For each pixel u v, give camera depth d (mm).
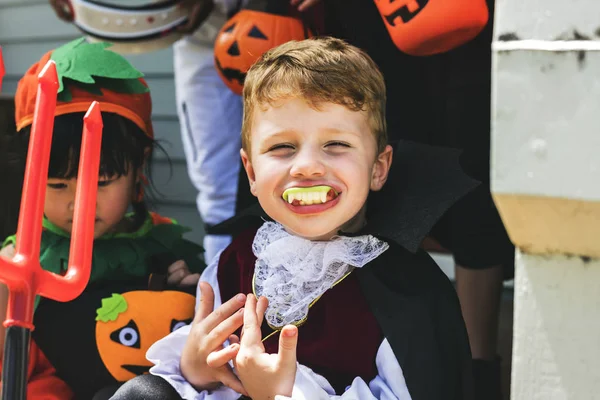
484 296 2029
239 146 2896
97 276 1674
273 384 1205
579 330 866
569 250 854
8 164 2027
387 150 1418
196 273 1797
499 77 809
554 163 795
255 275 1419
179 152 3639
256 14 2037
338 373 1332
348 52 1380
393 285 1345
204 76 2812
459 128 1996
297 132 1286
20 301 909
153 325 1642
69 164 1606
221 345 1343
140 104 1773
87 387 1639
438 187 1380
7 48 4172
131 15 2182
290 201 1293
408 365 1275
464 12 1576
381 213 1391
